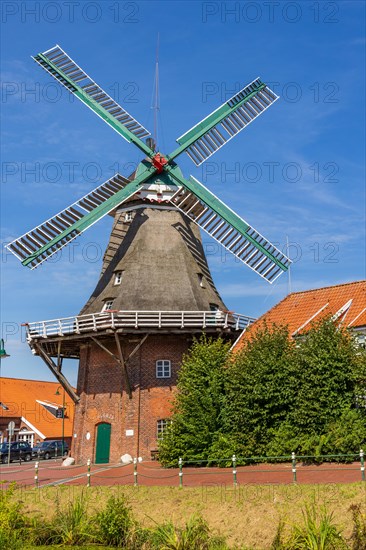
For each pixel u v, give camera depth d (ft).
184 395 102.01
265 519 60.85
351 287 113.39
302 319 112.06
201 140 126.82
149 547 59.88
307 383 89.10
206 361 103.04
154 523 65.26
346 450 81.66
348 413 84.79
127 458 111.24
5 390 212.02
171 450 98.73
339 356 88.17
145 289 118.21
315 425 87.61
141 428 113.39
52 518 67.05
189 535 58.85
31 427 200.85
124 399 115.24
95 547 61.21
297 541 54.08
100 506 71.51
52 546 61.72
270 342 96.89
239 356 99.35
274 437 90.48
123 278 120.67
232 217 122.42
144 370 116.16
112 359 118.73
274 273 120.67
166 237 124.98
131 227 127.13
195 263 126.00
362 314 100.83
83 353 124.88
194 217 123.65
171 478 85.92
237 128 129.70
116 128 123.85
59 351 120.47
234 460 74.49
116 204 122.72
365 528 53.52
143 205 127.03
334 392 87.15
